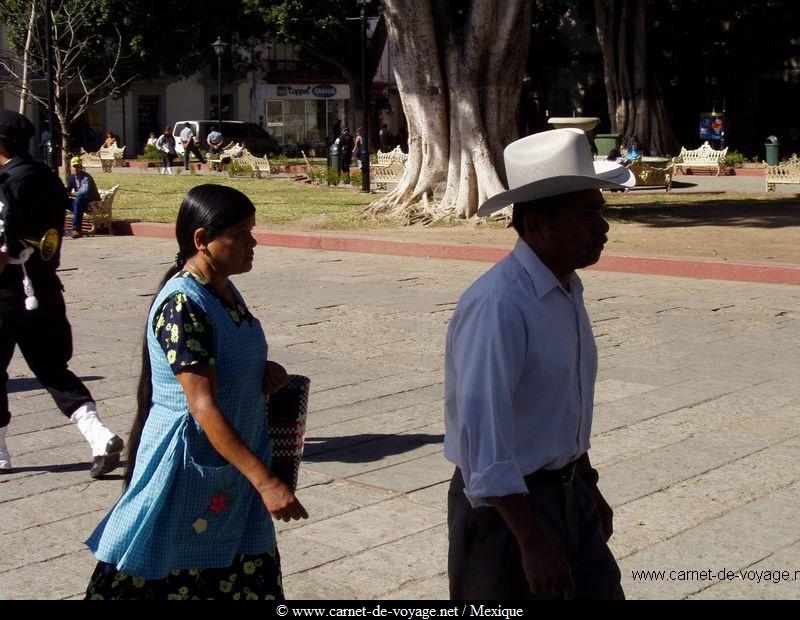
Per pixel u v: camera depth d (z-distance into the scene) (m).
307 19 44.00
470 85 19.09
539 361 2.96
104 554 3.21
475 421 2.88
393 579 4.67
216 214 3.21
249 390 3.25
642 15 39.97
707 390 7.88
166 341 3.12
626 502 5.54
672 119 48.91
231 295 3.33
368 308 11.68
